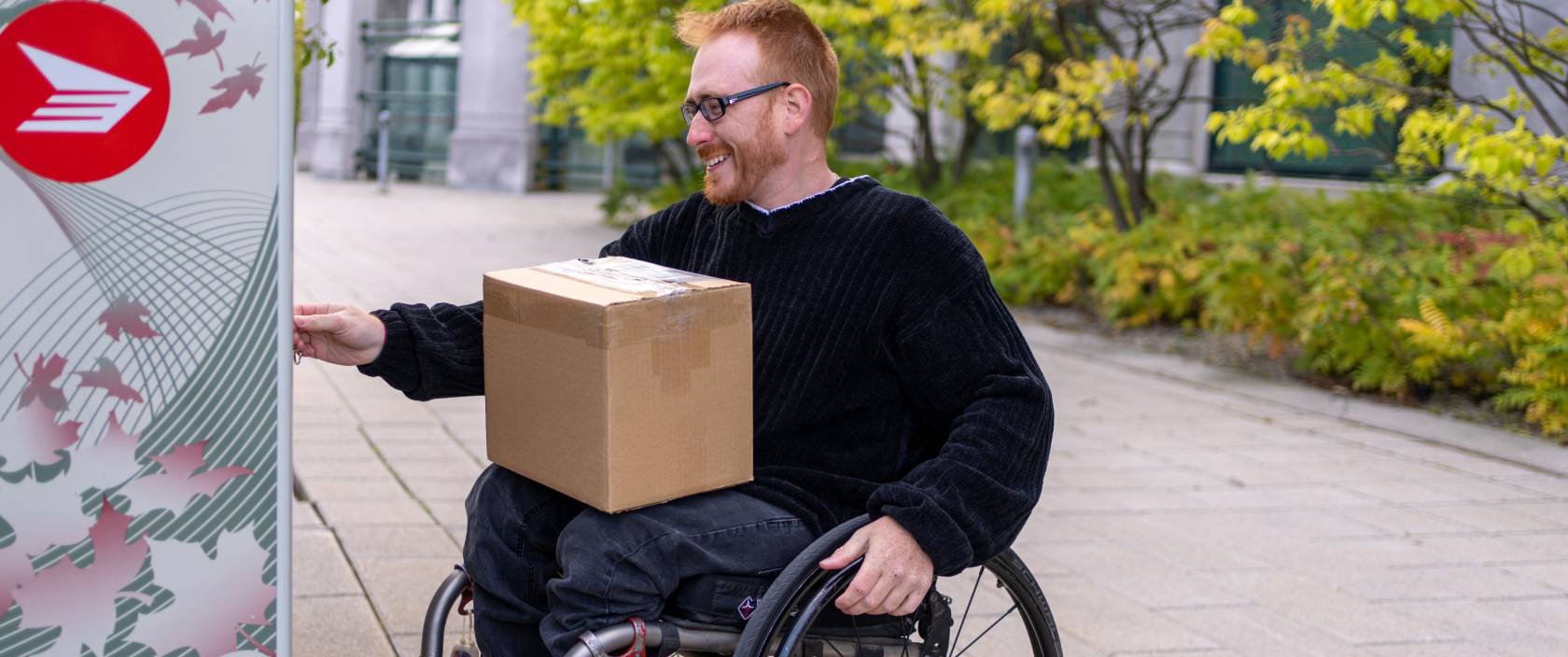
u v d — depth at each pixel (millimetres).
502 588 2236
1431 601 3834
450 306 2352
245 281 1688
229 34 1647
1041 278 8961
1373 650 3465
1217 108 11570
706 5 10547
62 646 1646
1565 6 6559
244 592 1742
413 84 21328
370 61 21609
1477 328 6219
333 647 3211
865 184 2281
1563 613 3762
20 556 1611
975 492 2080
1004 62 12281
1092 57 8508
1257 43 6914
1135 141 12125
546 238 13180
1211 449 5559
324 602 3502
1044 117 8203
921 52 8891
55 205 1579
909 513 2051
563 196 18969
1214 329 7984
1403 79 6418
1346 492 4953
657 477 2051
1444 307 6387
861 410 2244
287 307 1719
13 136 1548
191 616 1713
